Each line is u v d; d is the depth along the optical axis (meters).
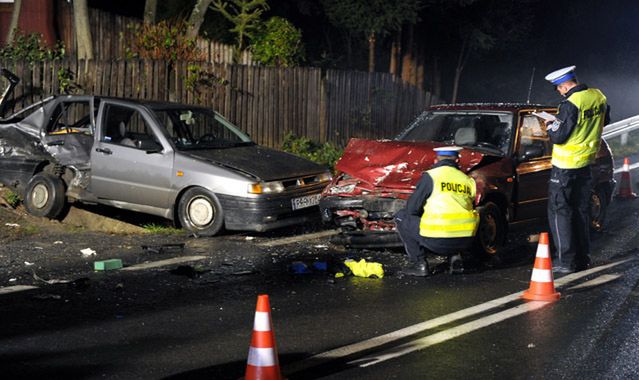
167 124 12.50
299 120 19.42
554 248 11.70
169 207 12.05
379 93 22.17
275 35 20.81
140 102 12.61
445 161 9.67
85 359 6.71
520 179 11.29
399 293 8.95
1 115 14.30
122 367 6.53
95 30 19.80
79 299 8.53
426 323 7.79
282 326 7.69
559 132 9.92
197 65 16.95
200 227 11.92
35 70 14.77
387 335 7.42
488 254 10.61
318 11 26.38
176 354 6.85
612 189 13.08
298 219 12.12
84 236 11.74
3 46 19.08
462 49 30.06
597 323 7.80
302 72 19.41
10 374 6.36
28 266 9.95
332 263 10.12
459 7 28.64
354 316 8.03
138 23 20.86
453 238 9.55
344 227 11.20
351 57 29.30
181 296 8.72
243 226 11.68
